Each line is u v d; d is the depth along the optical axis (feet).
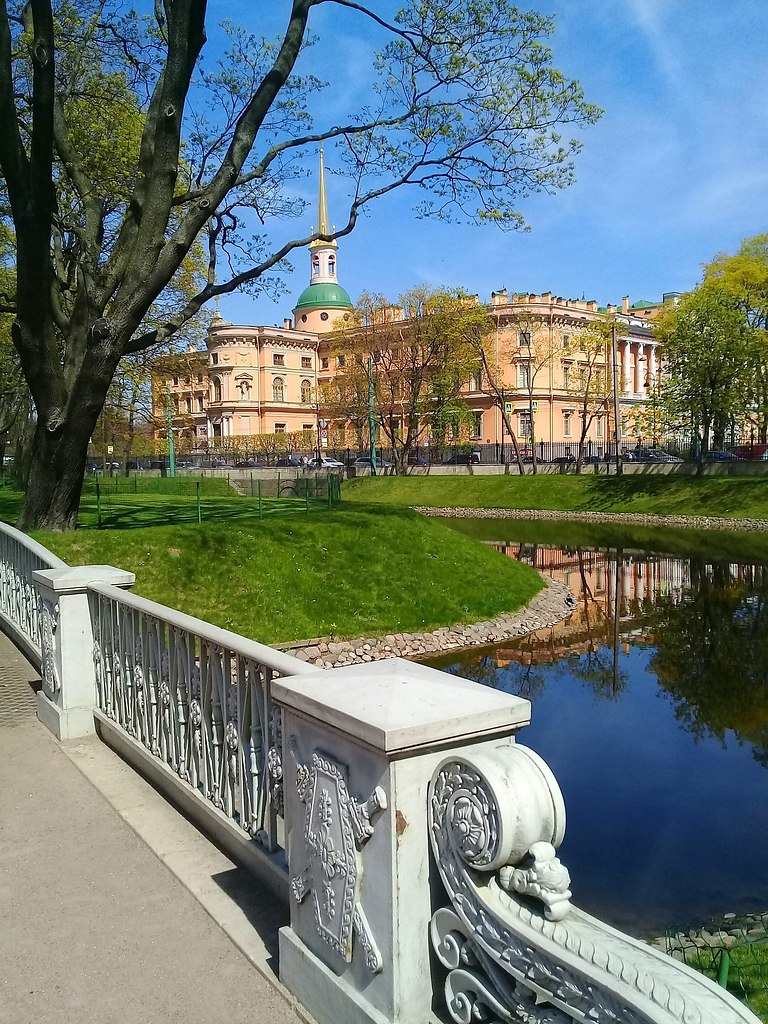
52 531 48.34
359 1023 7.89
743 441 179.11
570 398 222.48
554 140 48.19
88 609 18.90
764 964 15.88
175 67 38.88
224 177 41.68
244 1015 9.04
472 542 68.59
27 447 102.22
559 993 5.96
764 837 24.23
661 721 36.37
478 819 6.71
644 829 24.89
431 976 7.70
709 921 19.21
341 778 8.11
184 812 14.44
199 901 11.40
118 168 59.31
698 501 126.31
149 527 54.29
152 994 9.46
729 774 29.63
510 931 6.41
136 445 216.95
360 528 61.11
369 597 53.47
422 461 199.11
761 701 39.06
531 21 44.88
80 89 53.93
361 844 7.87
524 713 7.86
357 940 8.04
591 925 6.20
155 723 15.76
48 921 11.04
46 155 38.78
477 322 164.76
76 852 13.04
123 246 44.29
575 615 60.75
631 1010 5.32
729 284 120.98
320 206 297.74
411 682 8.37
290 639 46.88
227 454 234.17
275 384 280.31
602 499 139.13
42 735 18.94
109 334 42.93
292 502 86.79
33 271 41.01
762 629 55.06
